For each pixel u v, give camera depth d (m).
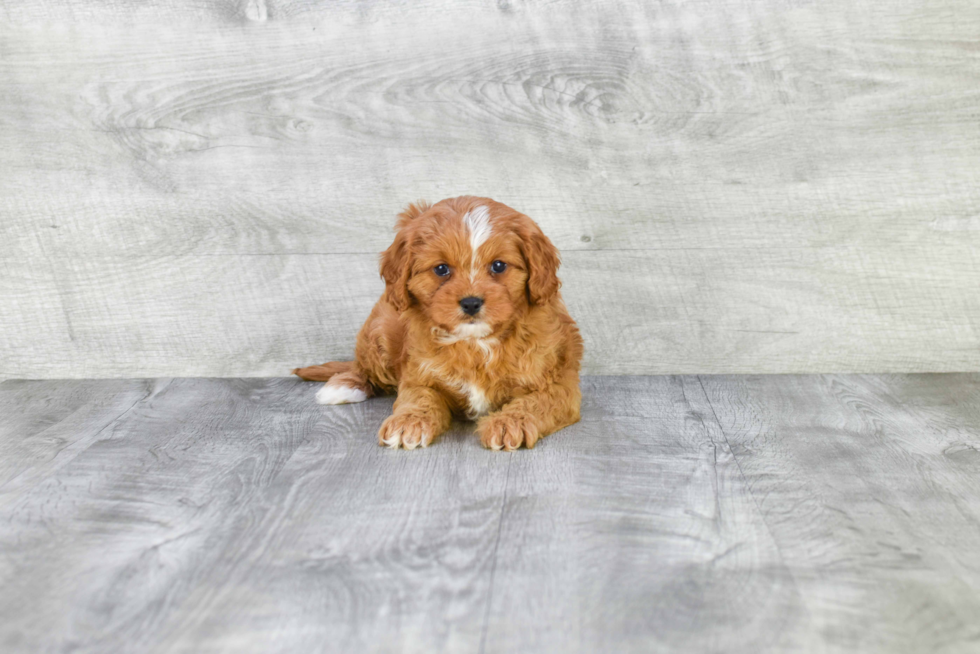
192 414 0.83
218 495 0.66
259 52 0.88
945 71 0.86
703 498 0.65
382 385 0.87
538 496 0.66
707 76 0.87
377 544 0.60
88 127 0.89
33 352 0.94
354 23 0.87
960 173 0.88
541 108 0.89
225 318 0.93
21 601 0.54
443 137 0.89
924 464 0.70
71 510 0.64
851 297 0.91
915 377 0.91
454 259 0.71
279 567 0.57
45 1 0.87
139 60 0.88
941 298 0.90
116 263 0.92
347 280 0.92
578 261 0.91
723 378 0.92
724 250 0.90
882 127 0.87
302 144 0.90
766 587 0.55
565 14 0.87
